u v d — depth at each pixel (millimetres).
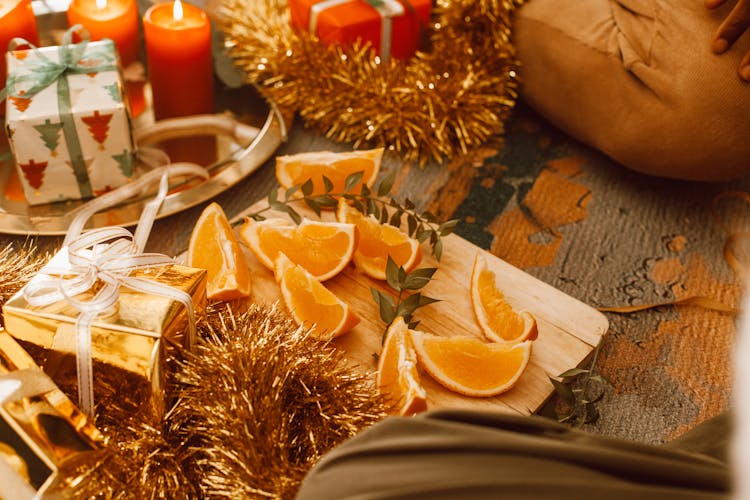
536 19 919
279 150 950
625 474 431
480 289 739
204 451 628
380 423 499
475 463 436
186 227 863
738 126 830
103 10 900
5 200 833
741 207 928
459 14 940
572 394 692
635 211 920
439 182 935
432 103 915
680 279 864
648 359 797
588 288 852
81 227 712
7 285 683
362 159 819
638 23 862
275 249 750
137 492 608
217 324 682
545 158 969
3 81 892
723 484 423
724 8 816
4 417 597
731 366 795
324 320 710
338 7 931
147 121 930
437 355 696
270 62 942
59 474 588
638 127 874
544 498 387
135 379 626
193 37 875
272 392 621
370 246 761
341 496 449
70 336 622
